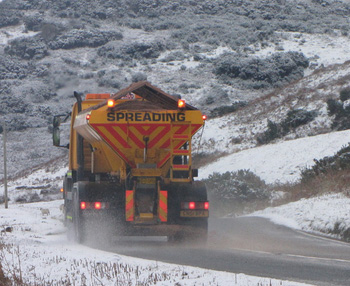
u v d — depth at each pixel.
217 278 22.41
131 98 39.66
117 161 39.81
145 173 38.06
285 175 93.75
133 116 38.62
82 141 44.50
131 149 38.69
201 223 38.25
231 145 128.88
